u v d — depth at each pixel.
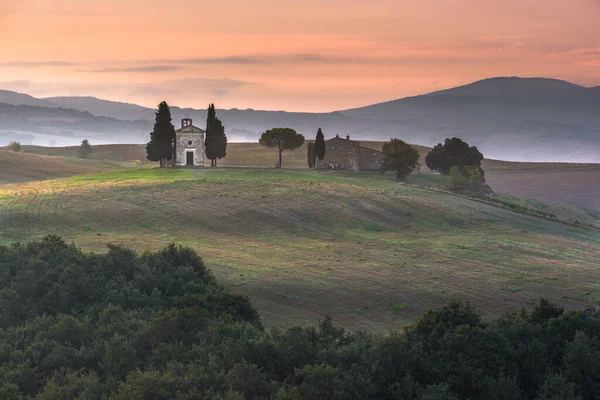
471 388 32.25
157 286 56.00
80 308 50.34
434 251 85.88
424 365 33.06
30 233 96.06
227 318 46.91
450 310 41.41
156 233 97.31
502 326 38.97
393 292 67.00
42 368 35.50
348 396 30.16
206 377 31.83
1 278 53.66
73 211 110.38
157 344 39.09
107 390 31.81
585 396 31.66
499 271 75.44
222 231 98.75
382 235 97.00
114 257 60.62
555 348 35.91
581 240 98.00
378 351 33.97
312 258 81.56
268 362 35.34
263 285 68.94
